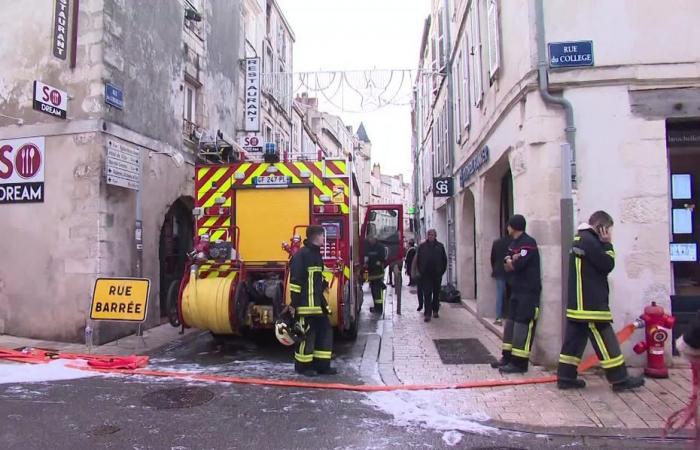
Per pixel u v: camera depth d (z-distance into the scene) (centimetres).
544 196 655
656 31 650
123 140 943
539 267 639
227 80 1508
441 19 1797
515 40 741
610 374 556
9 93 923
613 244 646
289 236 815
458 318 1111
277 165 826
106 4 899
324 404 540
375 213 1178
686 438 441
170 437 449
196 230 834
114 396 566
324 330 672
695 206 693
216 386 609
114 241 909
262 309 788
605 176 649
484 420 488
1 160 916
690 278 692
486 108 970
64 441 438
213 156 1063
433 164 2108
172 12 1142
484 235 1048
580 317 555
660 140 645
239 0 1631
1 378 632
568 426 468
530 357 688
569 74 652
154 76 1059
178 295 778
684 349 312
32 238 897
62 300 878
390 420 493
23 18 921
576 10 657
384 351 780
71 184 883
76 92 891
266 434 457
